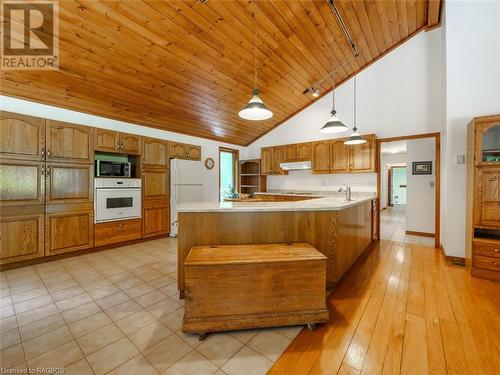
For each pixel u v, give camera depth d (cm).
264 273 168
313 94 481
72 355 145
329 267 234
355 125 459
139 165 413
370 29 351
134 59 287
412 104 400
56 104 322
